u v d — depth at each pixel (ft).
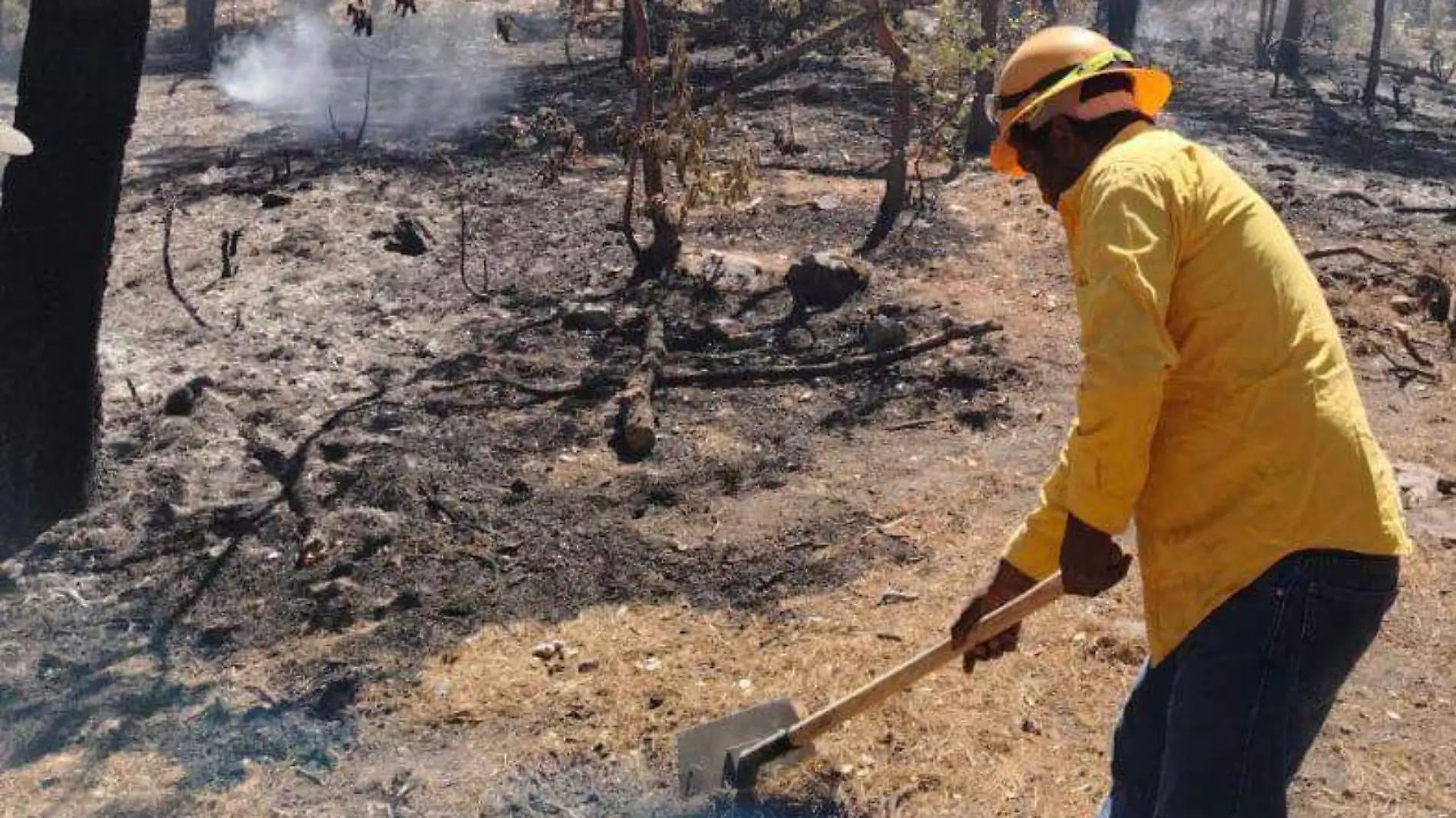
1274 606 8.00
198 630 15.94
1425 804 11.98
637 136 27.73
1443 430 20.04
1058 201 8.93
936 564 16.52
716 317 25.40
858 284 26.43
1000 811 12.09
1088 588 8.21
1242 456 8.07
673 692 14.20
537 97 48.42
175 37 74.13
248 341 24.79
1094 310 7.81
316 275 28.40
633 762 13.12
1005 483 18.62
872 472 19.22
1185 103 50.47
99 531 18.04
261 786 13.15
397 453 19.98
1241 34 76.69
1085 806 12.10
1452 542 16.40
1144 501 8.50
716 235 30.50
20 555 17.63
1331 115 49.24
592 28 68.64
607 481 19.20
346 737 13.84
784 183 34.53
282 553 17.43
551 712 13.99
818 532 17.49
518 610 16.07
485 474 19.39
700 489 18.92
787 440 20.36
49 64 17.42
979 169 35.35
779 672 14.44
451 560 17.17
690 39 55.72
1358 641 8.21
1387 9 83.82
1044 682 13.83
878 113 42.50
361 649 15.35
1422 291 25.40
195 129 45.19
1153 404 7.66
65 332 17.97
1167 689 9.12
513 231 31.07
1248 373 8.04
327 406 21.83
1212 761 8.16
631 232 28.09
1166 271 7.86
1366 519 8.06
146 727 14.16
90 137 17.60
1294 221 31.53
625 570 16.83
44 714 14.42
